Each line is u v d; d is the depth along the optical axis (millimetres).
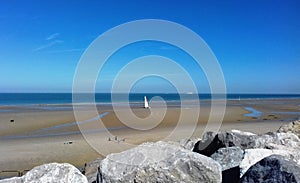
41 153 14625
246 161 5074
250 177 4430
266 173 4223
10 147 15977
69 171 4785
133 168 4930
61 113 34031
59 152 14797
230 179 5203
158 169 4809
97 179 5164
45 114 32906
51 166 4875
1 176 11047
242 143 6918
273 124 26531
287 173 3938
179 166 4844
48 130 22016
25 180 4668
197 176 4812
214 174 4836
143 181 4797
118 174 4887
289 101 77000
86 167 8211
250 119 30312
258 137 7039
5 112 35938
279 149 6023
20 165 12578
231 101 73125
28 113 34469
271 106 52500
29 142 17391
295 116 34281
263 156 5188
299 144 6832
